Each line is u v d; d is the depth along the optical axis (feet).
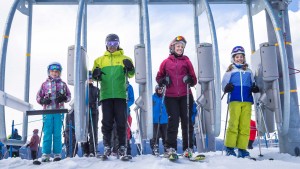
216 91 16.93
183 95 15.07
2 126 17.99
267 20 20.26
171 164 13.10
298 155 18.80
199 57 18.61
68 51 17.48
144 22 17.29
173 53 15.97
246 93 16.52
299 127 19.15
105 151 14.62
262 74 18.26
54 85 16.71
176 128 14.67
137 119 18.03
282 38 17.92
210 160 14.35
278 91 18.16
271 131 18.57
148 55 16.81
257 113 18.62
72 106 19.54
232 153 16.51
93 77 15.26
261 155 17.89
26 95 21.43
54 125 15.79
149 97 16.46
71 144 19.31
